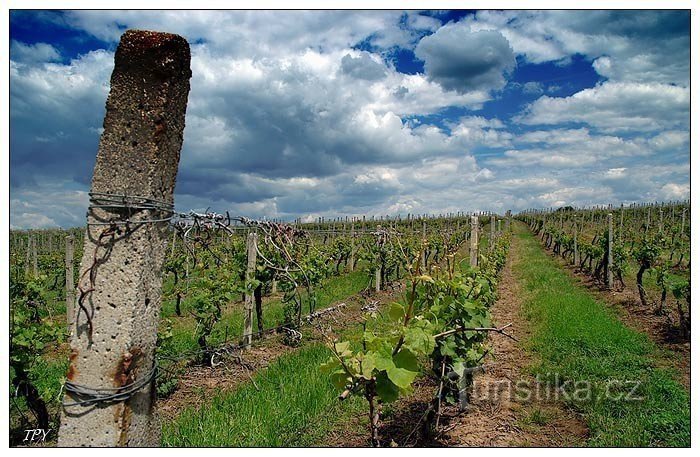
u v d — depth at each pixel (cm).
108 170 352
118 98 353
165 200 376
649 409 570
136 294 352
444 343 514
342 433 539
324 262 1277
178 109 377
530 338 919
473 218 929
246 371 763
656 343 865
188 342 906
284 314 1050
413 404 623
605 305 1266
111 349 347
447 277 546
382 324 972
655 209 4003
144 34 352
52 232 2542
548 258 2641
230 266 981
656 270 1173
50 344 902
